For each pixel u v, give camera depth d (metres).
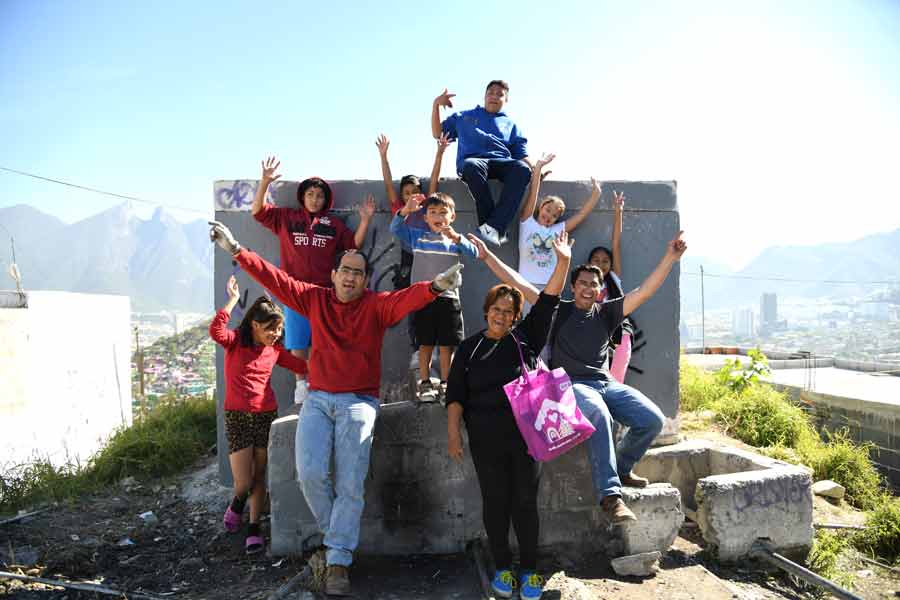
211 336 4.28
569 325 4.36
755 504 4.20
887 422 7.66
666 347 5.71
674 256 4.20
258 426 4.34
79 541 4.26
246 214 5.52
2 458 7.86
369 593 3.53
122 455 5.95
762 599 3.70
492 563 4.00
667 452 5.13
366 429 3.66
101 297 10.25
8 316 8.15
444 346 4.79
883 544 4.84
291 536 4.07
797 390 9.24
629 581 3.80
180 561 4.02
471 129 5.53
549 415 3.57
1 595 3.28
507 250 5.60
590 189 5.70
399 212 4.83
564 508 4.19
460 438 3.74
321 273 5.09
